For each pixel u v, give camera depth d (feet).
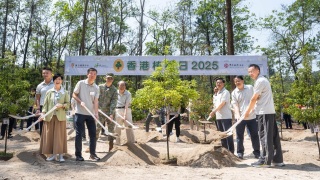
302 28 91.66
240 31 110.22
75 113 20.58
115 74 45.68
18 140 33.17
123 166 18.56
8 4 110.11
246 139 37.83
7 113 20.93
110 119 21.81
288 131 47.73
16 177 15.17
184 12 114.11
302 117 23.00
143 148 22.16
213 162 19.12
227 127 23.24
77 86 20.66
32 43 129.80
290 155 22.21
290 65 96.17
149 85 20.92
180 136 35.40
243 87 23.38
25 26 117.91
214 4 110.22
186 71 45.37
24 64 113.39
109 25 109.50
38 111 23.72
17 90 21.17
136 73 45.57
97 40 104.63
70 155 22.03
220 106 23.17
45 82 25.18
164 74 20.92
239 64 45.11
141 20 105.81
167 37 117.39
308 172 17.35
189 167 18.78
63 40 124.47
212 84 83.15
